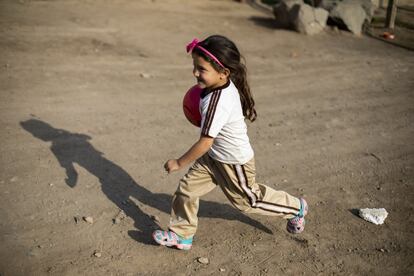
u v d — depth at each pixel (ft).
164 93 21.22
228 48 9.03
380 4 40.96
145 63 25.14
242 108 10.11
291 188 14.20
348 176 15.16
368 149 17.20
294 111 20.43
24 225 11.60
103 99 19.79
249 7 43.62
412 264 11.14
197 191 10.55
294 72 26.20
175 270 10.49
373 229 12.42
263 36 33.63
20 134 16.12
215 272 10.52
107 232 11.62
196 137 17.21
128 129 17.31
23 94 19.31
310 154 16.51
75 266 10.37
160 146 16.28
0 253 10.56
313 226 12.39
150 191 13.58
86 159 14.96
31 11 32.42
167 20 34.99
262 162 15.69
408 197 14.10
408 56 30.78
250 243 11.58
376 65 28.37
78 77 21.88
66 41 26.84
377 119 20.06
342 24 36.11
